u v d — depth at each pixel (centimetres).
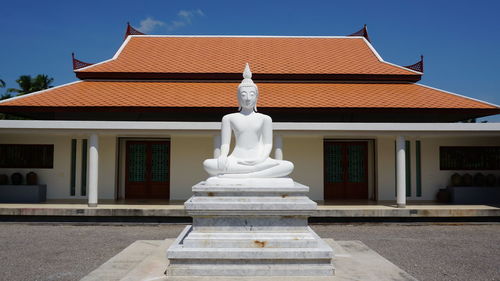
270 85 1864
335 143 1877
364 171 1875
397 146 1517
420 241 1114
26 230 1279
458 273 792
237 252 567
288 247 581
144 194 1845
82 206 1476
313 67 1958
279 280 548
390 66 1995
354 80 1917
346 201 1758
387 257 924
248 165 666
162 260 679
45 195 1744
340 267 643
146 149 1859
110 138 1800
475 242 1102
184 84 1870
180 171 1802
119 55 2061
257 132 707
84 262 873
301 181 1809
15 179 1702
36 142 1769
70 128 1442
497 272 799
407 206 1547
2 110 1591
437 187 1798
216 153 1514
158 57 2053
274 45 2253
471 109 1644
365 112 1662
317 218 1420
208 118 1731
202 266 568
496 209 1403
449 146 1811
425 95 1772
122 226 1372
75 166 1784
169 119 1727
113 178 1788
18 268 821
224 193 607
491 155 1803
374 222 1423
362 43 2320
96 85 1828
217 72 1870
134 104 1625
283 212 592
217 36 2356
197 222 595
